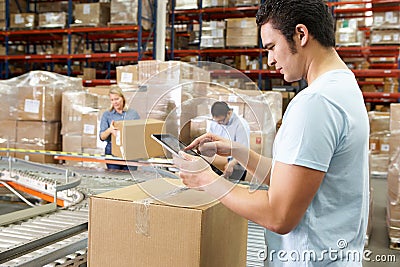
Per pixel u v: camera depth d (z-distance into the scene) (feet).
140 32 21.48
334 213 3.62
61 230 4.99
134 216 3.71
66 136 15.39
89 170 10.13
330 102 3.34
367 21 28.27
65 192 8.02
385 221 14.62
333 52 3.68
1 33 24.88
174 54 26.13
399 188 11.92
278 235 3.97
